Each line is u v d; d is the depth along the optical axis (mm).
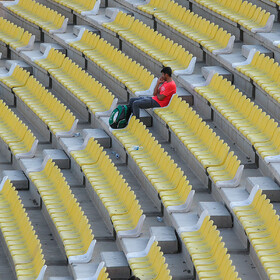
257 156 46531
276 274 35281
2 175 57719
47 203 49969
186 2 69188
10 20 82625
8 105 68625
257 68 53375
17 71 69562
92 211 49906
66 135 57438
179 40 64625
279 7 59406
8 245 47438
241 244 41125
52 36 73500
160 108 54656
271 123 46031
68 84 63875
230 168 45219
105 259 42281
